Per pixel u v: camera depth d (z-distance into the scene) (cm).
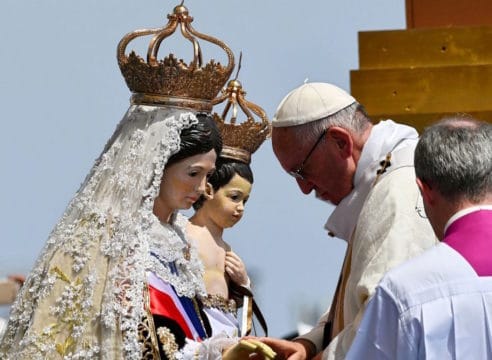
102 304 1473
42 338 1482
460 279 1205
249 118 1762
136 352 1453
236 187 1742
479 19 2166
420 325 1195
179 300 1534
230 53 1588
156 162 1507
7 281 2217
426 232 1423
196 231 1741
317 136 1518
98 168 1545
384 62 2017
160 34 1570
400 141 1515
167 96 1546
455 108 1988
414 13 2184
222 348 1470
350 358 1216
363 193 1512
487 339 1193
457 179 1232
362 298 1409
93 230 1507
